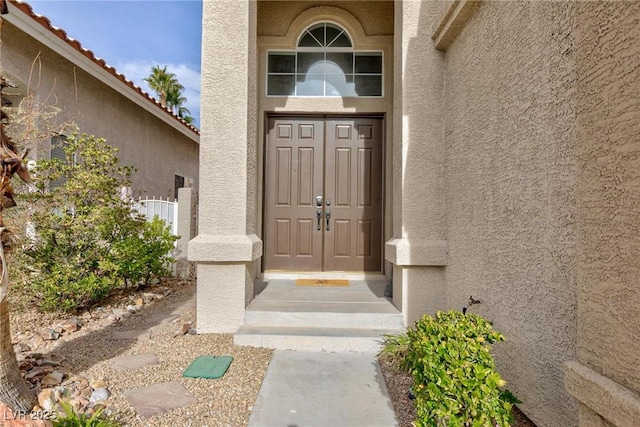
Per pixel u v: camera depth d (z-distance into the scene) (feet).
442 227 12.91
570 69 6.31
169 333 13.28
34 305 15.69
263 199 18.65
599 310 4.65
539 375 7.10
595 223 4.75
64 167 15.90
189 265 23.57
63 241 15.51
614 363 4.37
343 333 12.19
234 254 12.84
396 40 14.12
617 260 4.38
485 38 9.62
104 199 16.63
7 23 17.13
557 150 6.63
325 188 18.97
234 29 13.26
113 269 16.17
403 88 13.10
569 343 6.28
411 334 8.37
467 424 6.04
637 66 4.16
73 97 22.50
